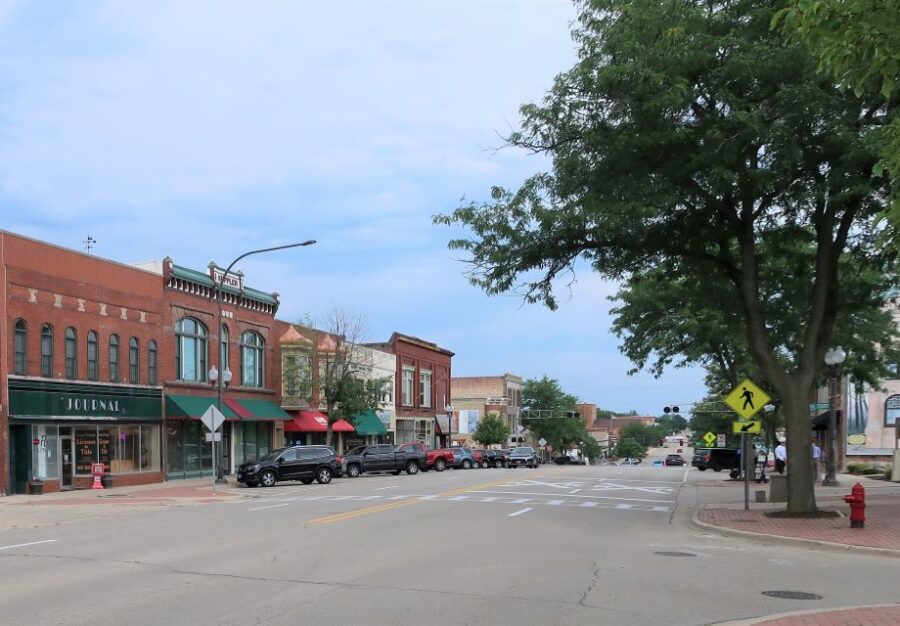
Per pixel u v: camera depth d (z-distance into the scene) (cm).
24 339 2878
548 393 10356
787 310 2666
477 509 2134
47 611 839
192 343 3934
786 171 1678
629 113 1703
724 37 1594
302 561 1187
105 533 1614
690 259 2062
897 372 4534
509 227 1959
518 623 803
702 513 1992
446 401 7419
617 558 1267
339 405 4647
